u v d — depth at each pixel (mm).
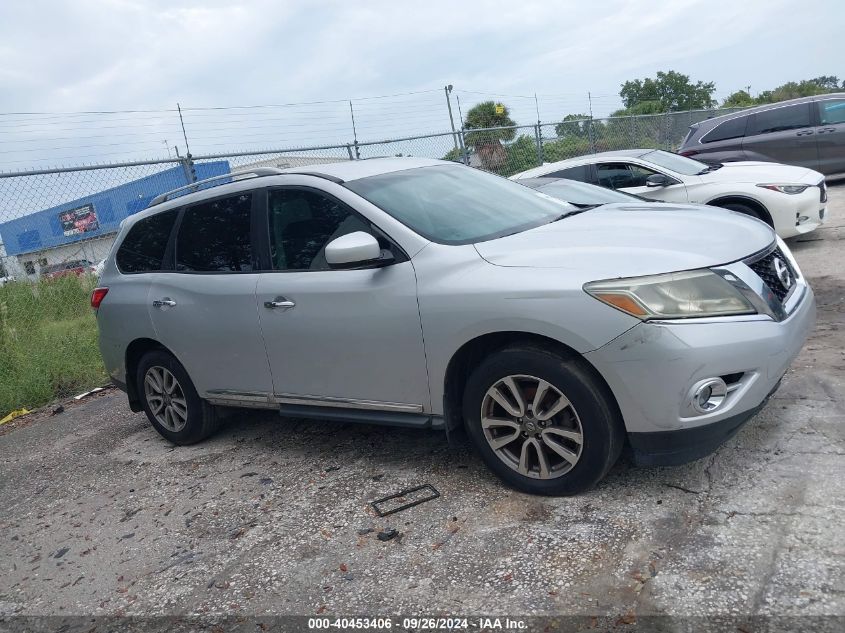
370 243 3527
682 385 2963
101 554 3762
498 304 3273
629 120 19047
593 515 3189
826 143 13086
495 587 2811
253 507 3949
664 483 3357
